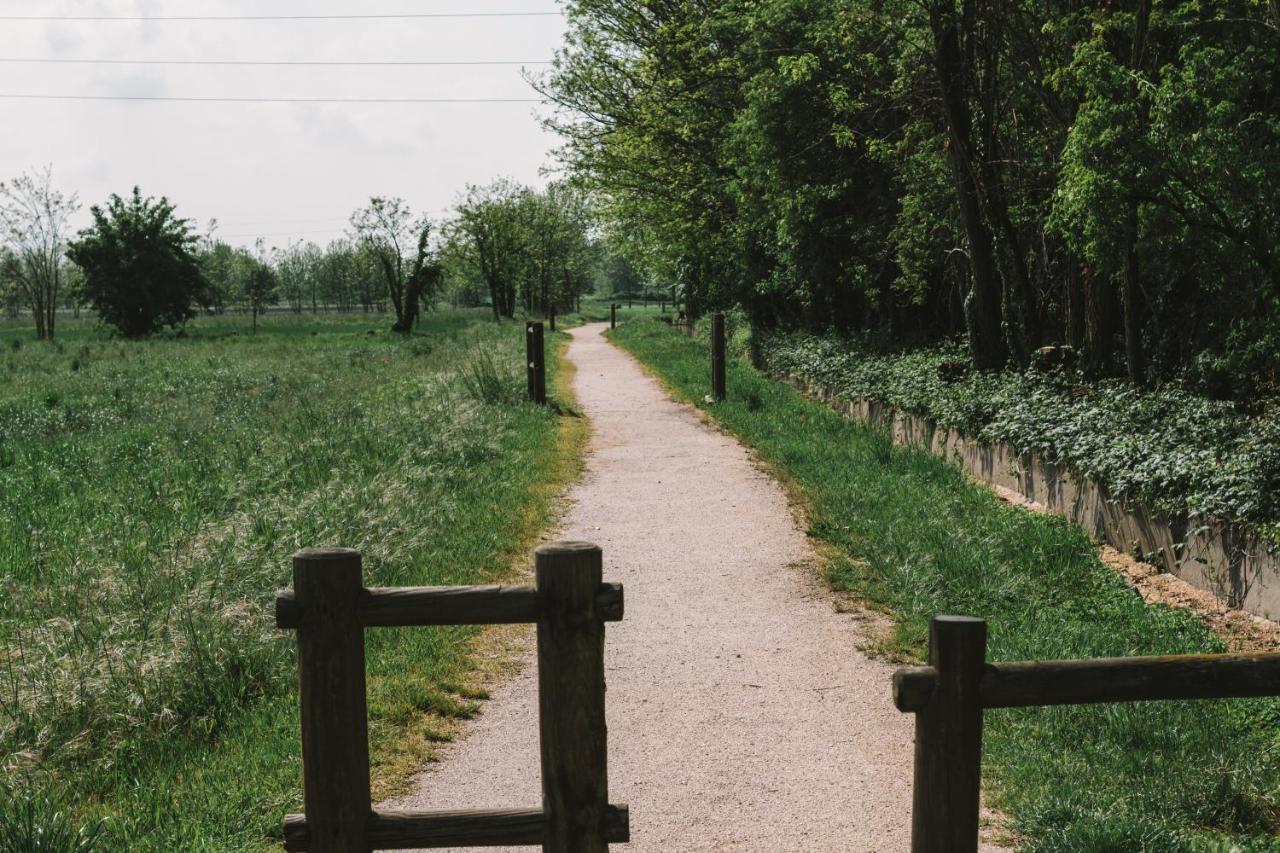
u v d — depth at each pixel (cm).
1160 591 857
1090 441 1046
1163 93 966
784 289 2714
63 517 1023
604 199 3566
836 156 2123
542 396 1947
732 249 2981
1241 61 987
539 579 299
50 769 492
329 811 301
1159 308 1299
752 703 610
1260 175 940
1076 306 1482
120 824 429
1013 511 1066
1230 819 453
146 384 2491
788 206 2194
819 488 1184
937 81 1581
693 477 1325
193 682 588
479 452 1356
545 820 304
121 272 5706
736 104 2722
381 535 889
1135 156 980
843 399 1828
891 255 2108
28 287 5556
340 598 297
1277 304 1000
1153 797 464
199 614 657
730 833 450
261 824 437
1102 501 1006
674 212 3105
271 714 567
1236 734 561
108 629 638
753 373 2520
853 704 607
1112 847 401
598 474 1359
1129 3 1183
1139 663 284
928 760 283
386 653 668
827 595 832
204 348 4059
